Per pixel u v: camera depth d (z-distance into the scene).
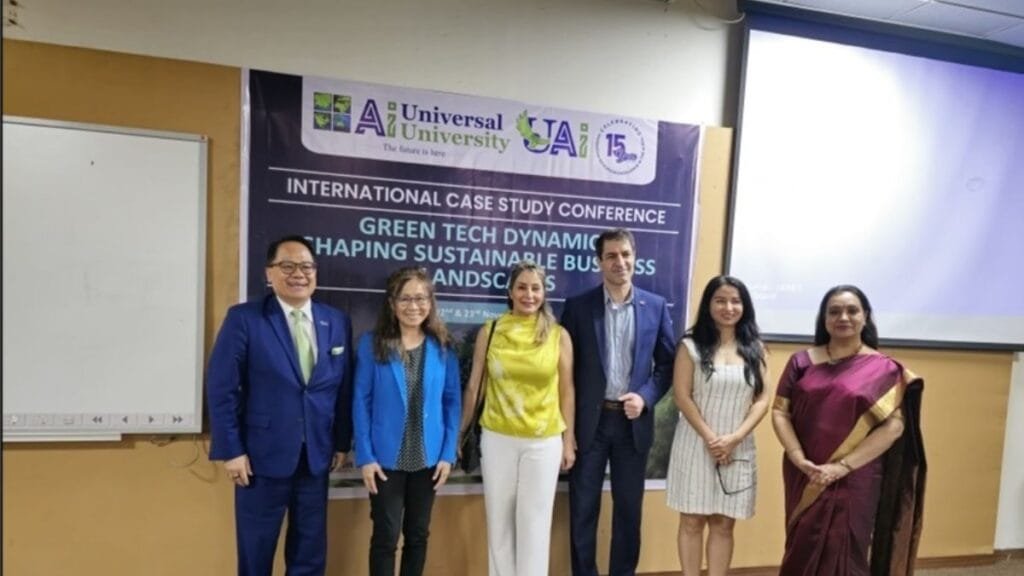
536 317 1.94
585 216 2.28
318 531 1.81
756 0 2.34
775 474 2.50
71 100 1.87
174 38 1.95
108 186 1.88
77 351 1.89
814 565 1.81
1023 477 2.79
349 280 2.09
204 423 2.01
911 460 1.81
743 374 1.89
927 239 2.57
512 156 2.20
